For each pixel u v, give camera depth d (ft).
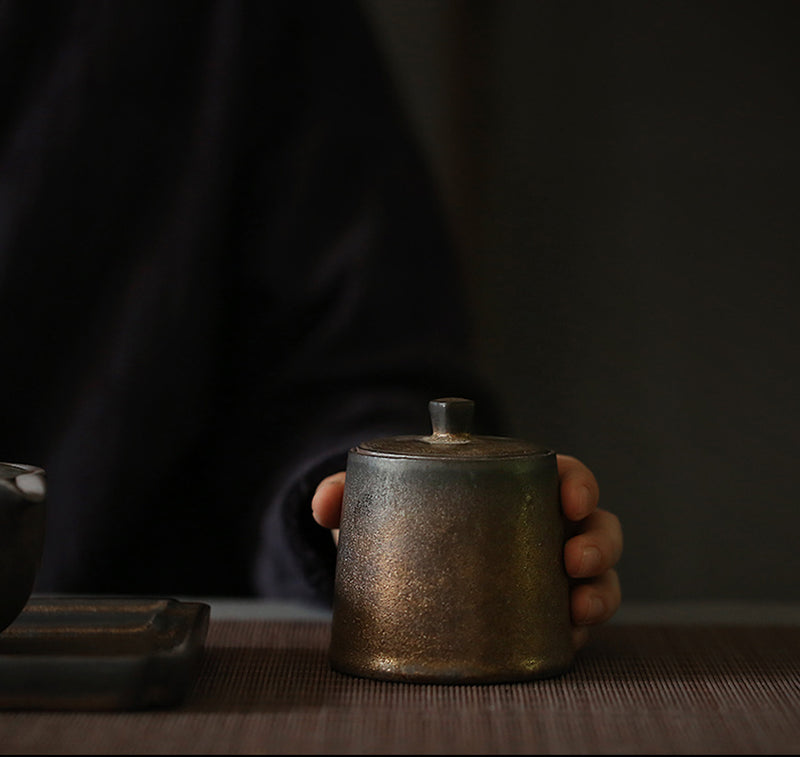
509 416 4.89
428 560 1.94
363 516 1.98
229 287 3.44
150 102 3.61
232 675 1.98
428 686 1.93
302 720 1.80
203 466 3.43
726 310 4.83
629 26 4.76
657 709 1.85
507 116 4.82
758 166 4.77
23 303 3.46
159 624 2.02
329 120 3.57
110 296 3.48
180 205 3.48
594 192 4.83
